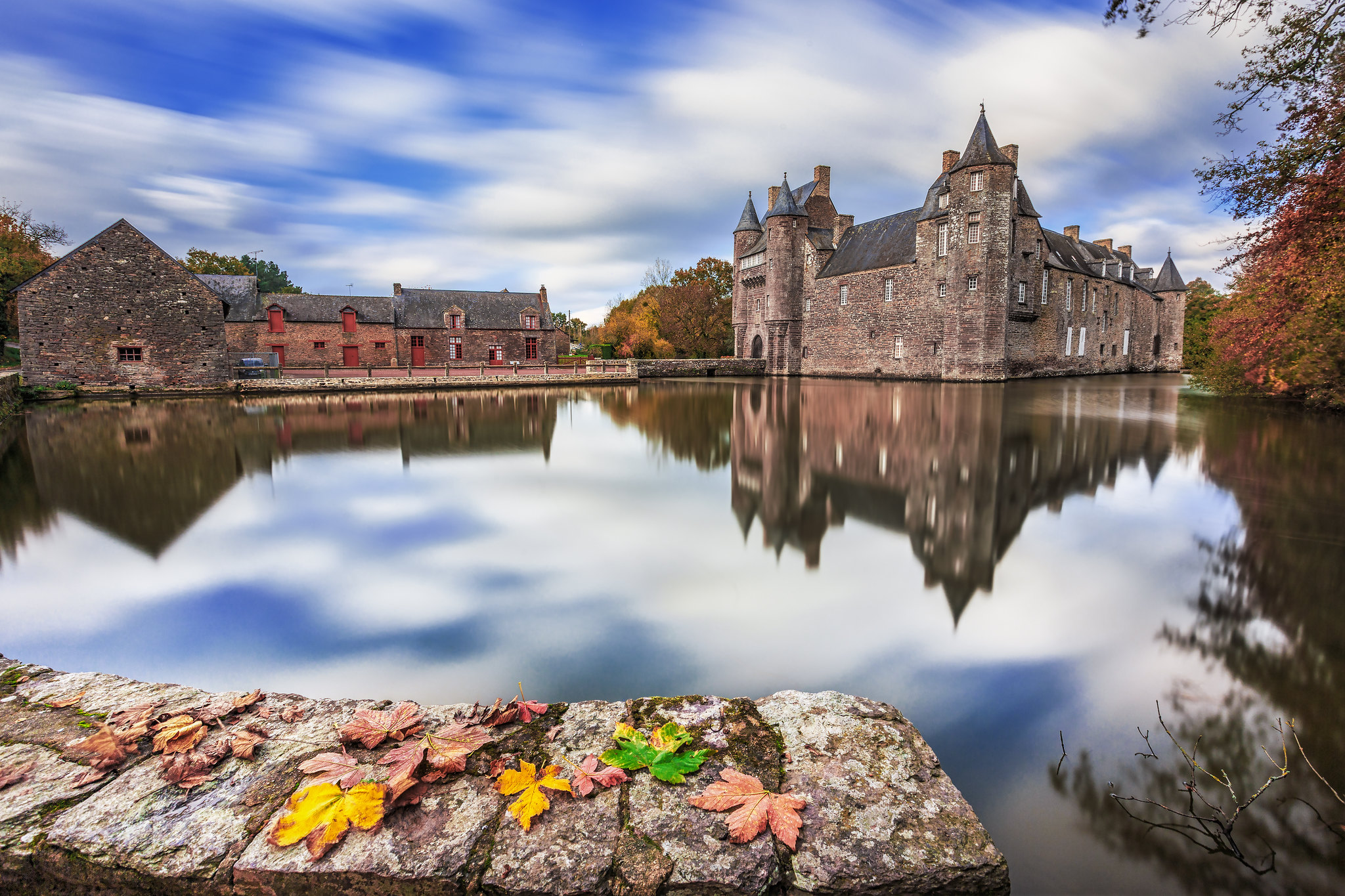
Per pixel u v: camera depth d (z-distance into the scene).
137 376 26.41
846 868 1.87
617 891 1.77
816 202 47.00
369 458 13.32
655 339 56.19
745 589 5.73
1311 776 2.95
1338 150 7.73
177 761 2.20
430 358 43.44
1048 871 2.44
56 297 24.88
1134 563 6.25
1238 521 7.68
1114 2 6.99
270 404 24.41
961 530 7.63
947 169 36.09
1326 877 2.37
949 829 2.02
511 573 6.22
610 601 5.47
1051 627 4.80
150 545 7.17
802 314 45.78
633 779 2.18
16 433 16.16
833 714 2.62
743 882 1.80
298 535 7.60
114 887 1.87
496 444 15.44
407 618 5.12
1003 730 3.43
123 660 4.43
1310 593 5.36
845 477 11.17
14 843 1.92
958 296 34.31
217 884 1.82
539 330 45.78
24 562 6.56
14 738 2.38
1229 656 4.28
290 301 40.91
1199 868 2.43
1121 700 3.73
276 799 2.07
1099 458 12.01
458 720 2.52
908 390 30.17
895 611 5.19
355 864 1.81
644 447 14.96
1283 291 12.37
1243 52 7.73
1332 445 12.49
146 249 26.16
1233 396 22.45
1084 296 43.25
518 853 1.86
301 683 4.10
